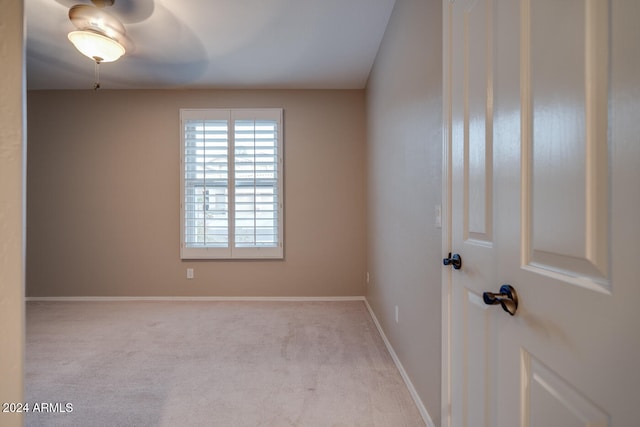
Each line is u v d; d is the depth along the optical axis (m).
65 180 3.78
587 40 0.58
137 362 2.24
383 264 2.65
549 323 0.67
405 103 1.96
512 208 0.81
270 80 3.57
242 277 3.82
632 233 0.50
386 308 2.53
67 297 3.78
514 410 0.80
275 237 3.77
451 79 1.23
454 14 1.20
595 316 0.56
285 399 1.79
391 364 2.20
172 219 3.81
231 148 3.73
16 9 0.49
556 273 0.66
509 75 0.82
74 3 2.21
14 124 0.49
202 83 3.63
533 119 0.73
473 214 1.04
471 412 1.05
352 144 3.84
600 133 0.55
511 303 0.79
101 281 3.79
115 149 3.78
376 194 2.99
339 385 1.93
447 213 1.26
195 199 3.74
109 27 2.28
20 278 0.49
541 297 0.70
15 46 0.49
